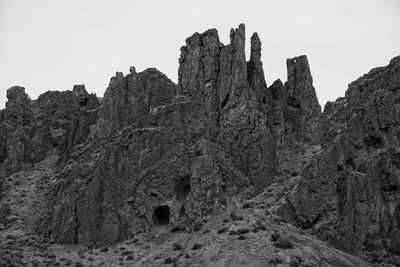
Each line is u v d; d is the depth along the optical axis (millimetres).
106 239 106125
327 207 98438
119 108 134000
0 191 127750
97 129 133625
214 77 129375
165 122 118062
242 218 93125
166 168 110875
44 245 107625
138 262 90938
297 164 122938
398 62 107938
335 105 127250
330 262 81375
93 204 110500
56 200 118312
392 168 95375
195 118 118062
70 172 123375
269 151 119938
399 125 100812
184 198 108125
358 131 104062
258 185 114688
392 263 87812
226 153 119500
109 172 113312
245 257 78188
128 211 108000
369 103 105438
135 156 113625
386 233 91000
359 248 91125
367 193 94750
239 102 124188
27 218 117875
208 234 90000
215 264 78375
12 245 105250
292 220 100250
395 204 92750
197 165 107188
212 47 132250
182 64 134375
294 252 80188
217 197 103062
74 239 109000
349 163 101812
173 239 97938
